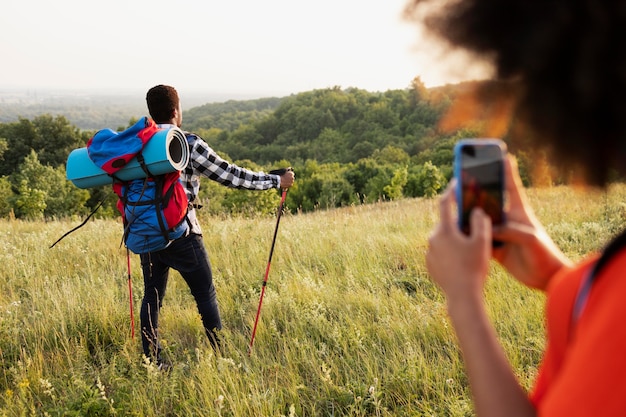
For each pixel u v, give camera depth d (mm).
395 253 6348
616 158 658
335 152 150125
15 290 5977
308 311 4461
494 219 795
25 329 4590
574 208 8305
